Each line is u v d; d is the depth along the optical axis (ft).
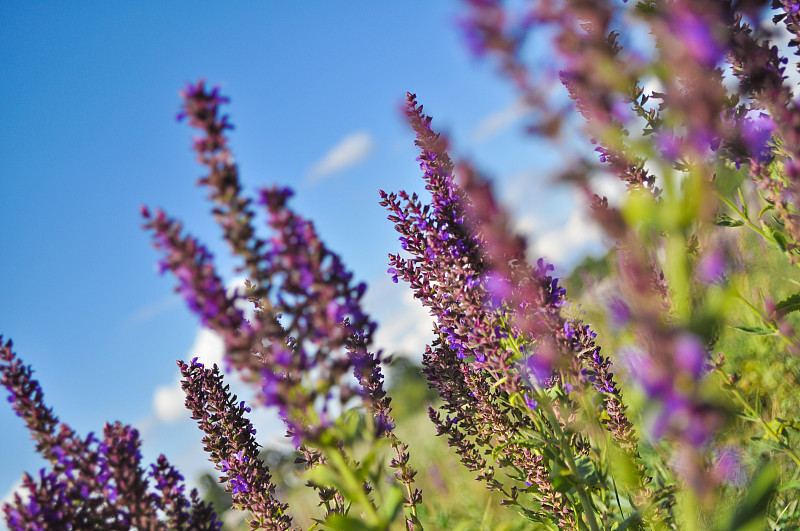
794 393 3.92
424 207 3.71
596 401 3.63
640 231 2.31
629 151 2.38
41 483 2.92
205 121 2.72
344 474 2.76
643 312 2.25
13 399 2.97
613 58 2.34
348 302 2.73
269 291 2.73
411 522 3.98
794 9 3.32
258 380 2.71
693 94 2.32
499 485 4.09
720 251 2.29
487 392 3.96
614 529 3.46
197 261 2.69
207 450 3.90
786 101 3.16
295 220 2.73
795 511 3.43
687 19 2.31
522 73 2.33
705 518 2.52
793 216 3.29
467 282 3.63
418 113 3.71
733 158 3.28
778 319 3.54
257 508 3.84
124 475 2.94
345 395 2.72
